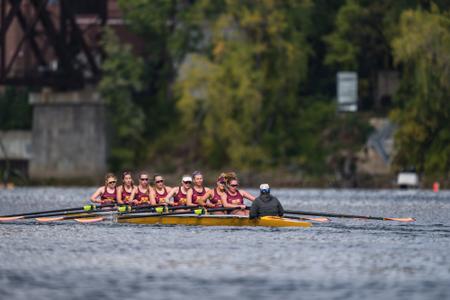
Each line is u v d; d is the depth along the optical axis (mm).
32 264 101875
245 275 94188
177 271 96750
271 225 145375
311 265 101188
